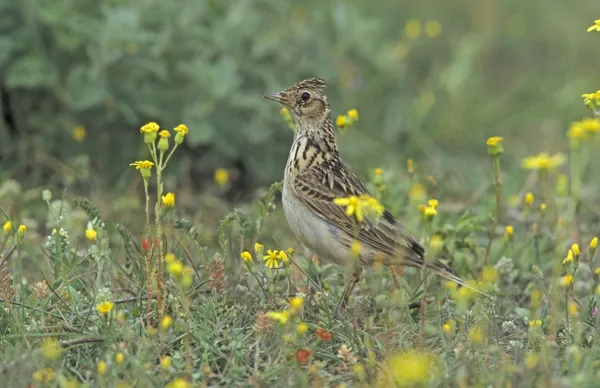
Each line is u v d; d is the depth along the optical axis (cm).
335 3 1919
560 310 1101
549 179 1681
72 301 1034
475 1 2195
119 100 1612
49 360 921
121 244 1247
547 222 1427
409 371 822
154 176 1602
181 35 1677
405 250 1155
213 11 1738
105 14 1658
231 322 1048
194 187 1648
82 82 1592
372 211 959
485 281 1146
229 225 1245
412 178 1390
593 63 2125
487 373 909
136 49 1606
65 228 1333
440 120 1873
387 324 1043
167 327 953
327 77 1748
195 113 1634
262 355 980
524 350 989
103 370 883
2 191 1419
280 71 1720
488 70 2138
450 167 1728
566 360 939
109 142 1630
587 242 1373
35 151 1588
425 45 2106
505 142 1861
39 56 1603
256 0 1767
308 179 1196
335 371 960
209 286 1102
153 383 890
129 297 1087
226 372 956
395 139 1783
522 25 2188
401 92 1869
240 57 1694
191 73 1636
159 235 1016
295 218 1202
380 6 2225
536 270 1071
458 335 998
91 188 1527
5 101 1616
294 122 1277
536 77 2050
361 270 1187
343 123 1266
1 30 1605
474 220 1273
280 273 1148
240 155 1664
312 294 1125
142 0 1673
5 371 901
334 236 1177
